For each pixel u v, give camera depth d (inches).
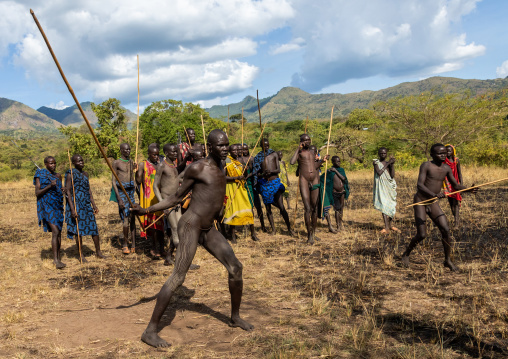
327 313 167.0
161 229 266.5
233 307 157.0
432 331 146.3
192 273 234.1
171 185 260.8
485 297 175.5
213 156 153.2
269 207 341.1
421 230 223.5
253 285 206.4
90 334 154.3
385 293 188.9
